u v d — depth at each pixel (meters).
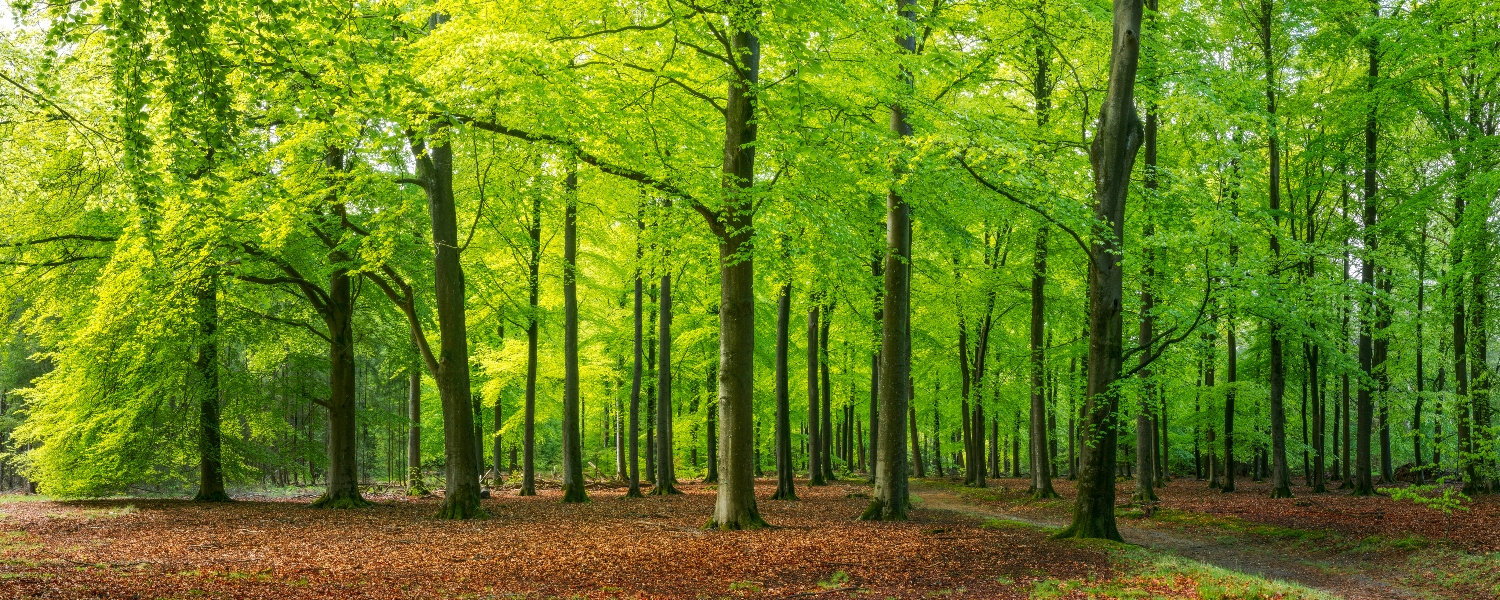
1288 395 27.73
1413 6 17.70
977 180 12.71
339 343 18.52
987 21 15.50
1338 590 9.53
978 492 24.88
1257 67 19.03
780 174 13.74
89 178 13.88
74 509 16.16
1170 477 34.69
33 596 6.82
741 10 11.18
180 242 12.70
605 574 9.42
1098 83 17.53
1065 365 24.28
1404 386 25.39
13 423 31.45
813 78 12.81
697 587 8.80
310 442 19.84
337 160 15.94
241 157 9.04
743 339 13.45
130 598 7.06
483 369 25.45
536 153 13.62
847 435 38.19
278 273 17.78
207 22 7.23
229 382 18.36
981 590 8.74
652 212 14.08
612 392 28.14
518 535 12.75
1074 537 12.24
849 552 11.03
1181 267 14.18
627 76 13.19
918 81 14.53
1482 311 17.52
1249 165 15.02
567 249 21.09
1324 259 19.72
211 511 16.30
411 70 9.97
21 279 16.72
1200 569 9.56
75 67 9.99
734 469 13.56
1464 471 17.70
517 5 11.22
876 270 17.84
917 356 28.61
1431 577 9.88
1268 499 19.17
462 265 18.62
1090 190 13.99
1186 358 20.00
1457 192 16.45
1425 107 17.08
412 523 14.52
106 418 17.36
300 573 8.92
